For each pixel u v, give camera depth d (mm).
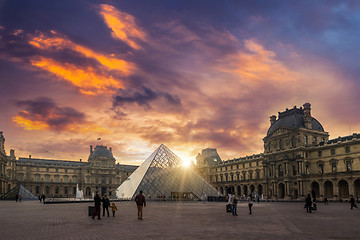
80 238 22859
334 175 121625
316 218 38906
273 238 22453
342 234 24531
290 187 135625
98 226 29828
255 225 30328
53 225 31031
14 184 184500
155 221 34156
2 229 28156
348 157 119438
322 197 124250
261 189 167750
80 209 59000
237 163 180375
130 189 98000
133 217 39250
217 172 197875
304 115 144250
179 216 40562
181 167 106875
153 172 99562
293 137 139375
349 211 54406
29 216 42312
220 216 40781
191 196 100688
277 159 144625
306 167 133875
